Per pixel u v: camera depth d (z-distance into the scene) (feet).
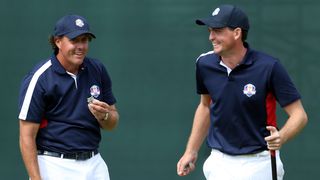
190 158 62.39
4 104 86.38
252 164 58.54
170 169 85.15
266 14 83.10
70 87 57.67
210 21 56.90
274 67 56.75
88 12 85.10
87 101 58.34
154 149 85.35
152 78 84.89
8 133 86.53
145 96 85.05
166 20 84.38
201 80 60.18
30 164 57.00
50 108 57.82
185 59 84.33
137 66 84.99
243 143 58.44
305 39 82.64
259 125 58.13
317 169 83.25
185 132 84.79
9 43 86.12
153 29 84.53
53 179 57.98
